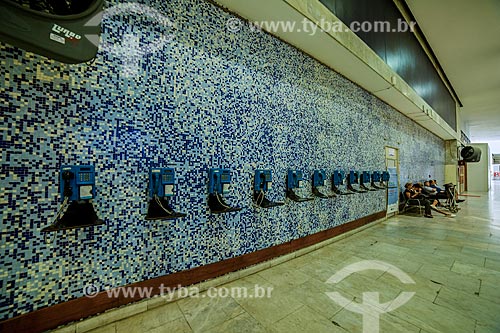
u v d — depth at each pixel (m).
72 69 1.56
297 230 3.13
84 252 1.59
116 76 1.73
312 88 3.41
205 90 2.21
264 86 2.75
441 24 5.67
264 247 2.71
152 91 1.90
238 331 1.60
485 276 2.51
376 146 5.14
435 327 1.66
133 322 1.68
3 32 0.96
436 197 6.74
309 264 2.82
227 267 2.36
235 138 2.45
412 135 7.39
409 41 5.51
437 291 2.18
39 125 1.45
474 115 13.64
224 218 2.34
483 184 16.03
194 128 2.14
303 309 1.87
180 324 1.67
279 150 2.92
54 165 1.49
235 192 2.45
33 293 1.42
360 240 3.87
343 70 3.85
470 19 5.46
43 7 1.20
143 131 1.85
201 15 2.19
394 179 6.07
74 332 1.52
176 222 2.01
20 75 1.40
